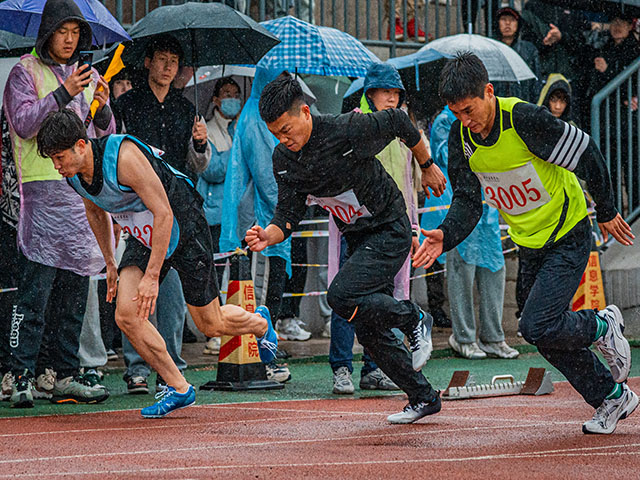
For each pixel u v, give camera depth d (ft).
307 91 100.27
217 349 97.45
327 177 52.80
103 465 44.21
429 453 46.62
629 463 43.52
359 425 56.80
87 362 77.66
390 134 53.26
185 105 77.25
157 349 61.16
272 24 89.66
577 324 50.80
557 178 51.03
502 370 88.33
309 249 110.32
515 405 65.10
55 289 68.59
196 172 78.43
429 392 57.16
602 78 122.11
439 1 126.62
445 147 96.02
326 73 89.40
